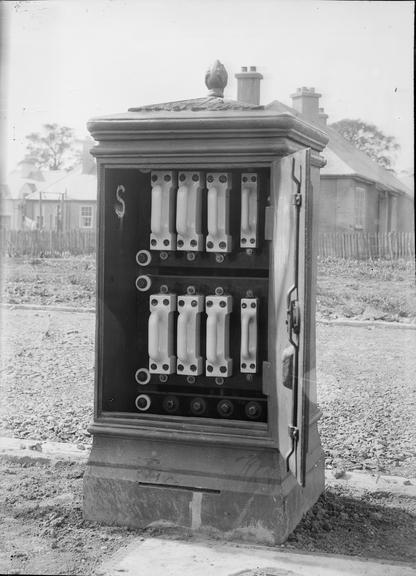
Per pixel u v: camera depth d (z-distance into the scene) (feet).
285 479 11.28
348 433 15.16
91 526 11.80
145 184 12.67
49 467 14.85
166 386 12.72
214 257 12.26
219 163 11.19
